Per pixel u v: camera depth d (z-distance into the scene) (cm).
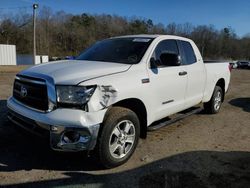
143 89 439
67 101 367
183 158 450
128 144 427
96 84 376
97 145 380
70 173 390
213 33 10200
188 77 567
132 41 521
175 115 595
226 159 452
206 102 712
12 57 3253
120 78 409
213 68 691
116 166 411
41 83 385
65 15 10281
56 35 9619
